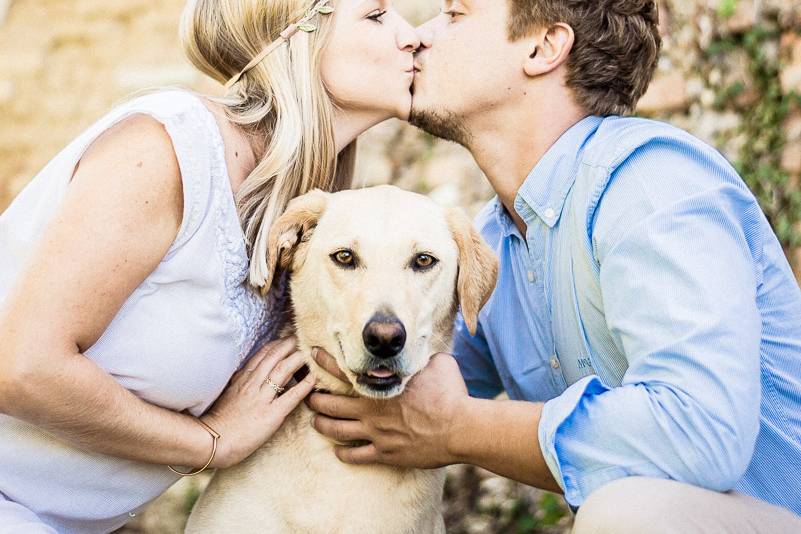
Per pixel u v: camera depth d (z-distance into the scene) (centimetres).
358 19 271
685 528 199
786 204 400
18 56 622
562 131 278
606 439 218
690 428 211
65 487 239
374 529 253
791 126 404
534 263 278
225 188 234
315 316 258
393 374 238
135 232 219
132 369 230
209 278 233
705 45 435
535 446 225
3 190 593
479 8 274
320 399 256
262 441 252
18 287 214
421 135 530
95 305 216
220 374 244
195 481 455
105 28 618
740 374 215
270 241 252
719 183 239
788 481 244
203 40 270
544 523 388
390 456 250
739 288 226
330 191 287
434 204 271
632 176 243
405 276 250
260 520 251
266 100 259
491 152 288
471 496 413
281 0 259
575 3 268
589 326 259
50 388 211
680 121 442
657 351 220
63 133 596
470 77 277
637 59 283
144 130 225
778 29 416
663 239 228
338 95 273
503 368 305
